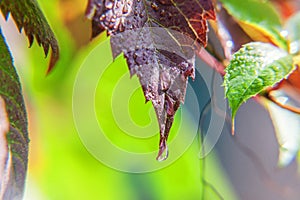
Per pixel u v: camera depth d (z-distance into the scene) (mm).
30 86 422
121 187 454
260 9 390
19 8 311
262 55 351
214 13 314
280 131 407
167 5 308
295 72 389
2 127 302
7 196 298
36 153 438
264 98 404
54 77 414
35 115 437
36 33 310
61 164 443
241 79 346
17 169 302
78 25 385
